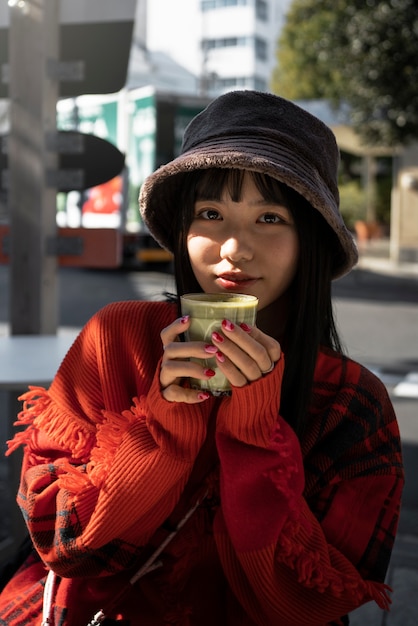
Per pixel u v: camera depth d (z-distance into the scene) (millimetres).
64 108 6570
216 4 66750
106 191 13852
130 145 14375
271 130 1235
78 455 1287
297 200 1252
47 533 1222
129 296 11844
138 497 1146
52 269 3350
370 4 12750
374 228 21031
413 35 12453
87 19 3334
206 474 1296
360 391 1324
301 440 1284
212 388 1085
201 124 1325
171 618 1224
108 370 1333
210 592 1278
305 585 1155
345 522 1246
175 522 1283
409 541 3301
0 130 6570
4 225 3354
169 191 1356
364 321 9844
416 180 17125
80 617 1249
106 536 1160
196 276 1288
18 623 1272
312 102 16156
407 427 5023
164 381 1086
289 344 1331
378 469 1283
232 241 1226
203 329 1046
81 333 1401
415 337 8688
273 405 1098
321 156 1275
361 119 14008
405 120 13367
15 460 2676
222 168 1223
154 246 14602
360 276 15703
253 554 1141
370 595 1193
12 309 3338
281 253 1248
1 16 3412
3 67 3252
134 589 1275
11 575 1452
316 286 1305
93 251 3293
